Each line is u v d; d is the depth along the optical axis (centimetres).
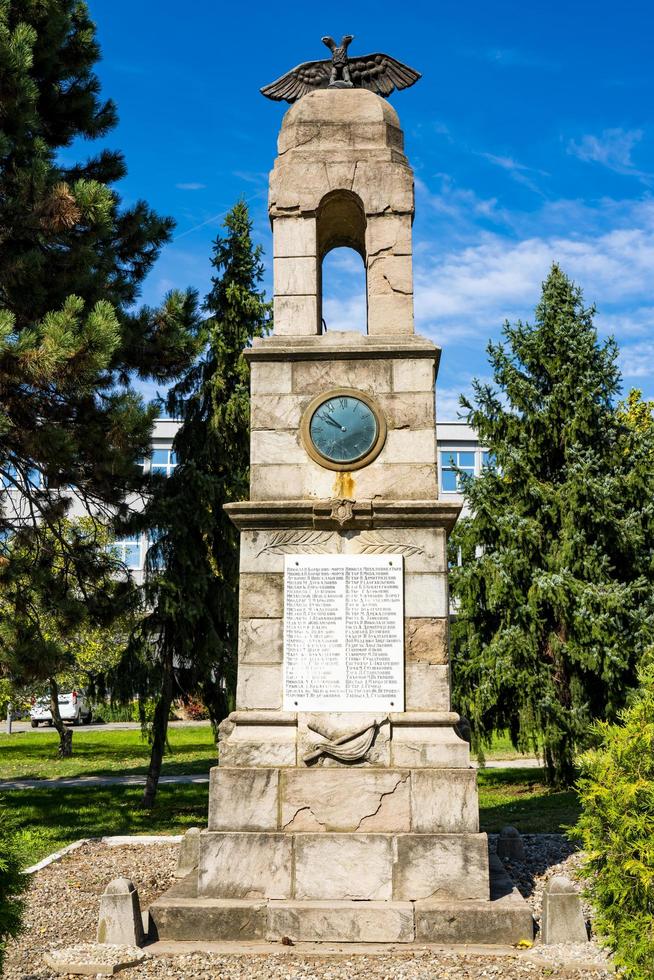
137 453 1538
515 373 1941
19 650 1375
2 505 1627
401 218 987
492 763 2339
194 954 763
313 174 994
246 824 848
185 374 1880
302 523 910
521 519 1862
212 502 1764
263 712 879
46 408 1423
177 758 2580
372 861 829
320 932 795
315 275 980
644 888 621
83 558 1628
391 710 873
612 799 644
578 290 1953
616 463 1908
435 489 921
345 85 1039
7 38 1373
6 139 1353
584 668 1786
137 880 1025
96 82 1700
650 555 1847
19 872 661
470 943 784
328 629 891
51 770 2330
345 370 945
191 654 1761
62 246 1427
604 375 1906
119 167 1761
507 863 1064
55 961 727
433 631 890
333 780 852
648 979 604
